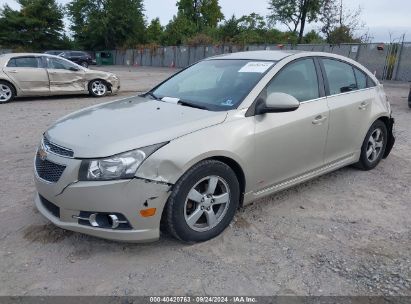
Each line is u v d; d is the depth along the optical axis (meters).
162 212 3.15
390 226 3.85
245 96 3.74
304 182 4.68
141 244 3.41
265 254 3.31
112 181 2.96
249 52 4.75
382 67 23.05
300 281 2.96
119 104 4.17
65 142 3.21
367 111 4.99
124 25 58.62
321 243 3.51
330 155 4.58
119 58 54.44
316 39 40.19
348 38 33.53
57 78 12.34
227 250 3.36
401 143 7.04
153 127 3.28
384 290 2.86
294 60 4.27
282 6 46.16
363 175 5.26
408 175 5.31
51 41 59.59
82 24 60.78
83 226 3.12
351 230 3.76
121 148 3.01
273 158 3.83
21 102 11.83
